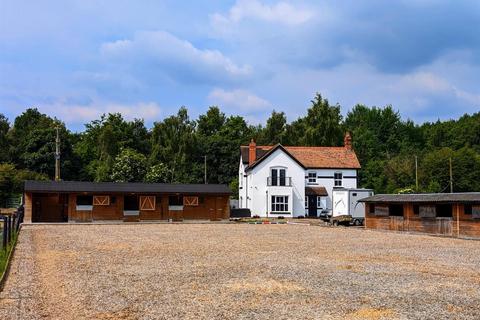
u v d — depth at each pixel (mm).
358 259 20094
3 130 90312
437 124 109875
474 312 11156
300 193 60031
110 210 49562
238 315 10727
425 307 11586
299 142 89125
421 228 36000
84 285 13953
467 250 24094
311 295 12781
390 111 110188
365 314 10906
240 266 17719
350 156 65125
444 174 73875
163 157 86250
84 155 86875
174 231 36344
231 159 88438
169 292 13062
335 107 95625
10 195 65125
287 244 26250
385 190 75750
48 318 10461
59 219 50656
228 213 53500
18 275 15531
